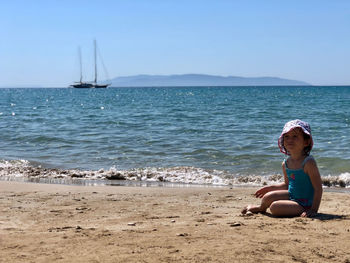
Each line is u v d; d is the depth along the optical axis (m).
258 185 10.19
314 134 18.94
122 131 20.91
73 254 3.38
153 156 14.09
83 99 68.94
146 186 9.72
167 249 3.47
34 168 11.93
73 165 12.75
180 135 19.16
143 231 4.22
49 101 61.25
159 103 51.12
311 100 55.06
